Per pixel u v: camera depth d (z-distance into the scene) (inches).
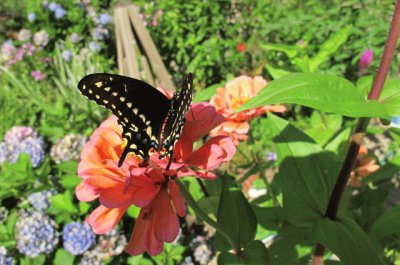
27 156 16.5
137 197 6.5
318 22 28.7
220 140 7.4
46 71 32.3
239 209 9.0
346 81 6.8
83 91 7.2
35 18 34.0
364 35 27.5
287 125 10.4
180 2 31.3
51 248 15.8
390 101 7.7
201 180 12.4
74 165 16.8
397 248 13.1
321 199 9.9
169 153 6.7
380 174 10.9
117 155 7.6
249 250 8.9
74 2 34.9
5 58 33.5
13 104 27.0
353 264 8.4
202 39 31.7
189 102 6.5
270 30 29.9
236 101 11.9
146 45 22.2
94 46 31.7
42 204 16.5
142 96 7.8
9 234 16.2
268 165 16.3
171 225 6.8
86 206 16.4
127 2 21.6
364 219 12.9
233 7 33.0
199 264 19.8
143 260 17.6
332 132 15.4
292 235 10.7
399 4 7.2
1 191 16.7
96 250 16.4
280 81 6.8
